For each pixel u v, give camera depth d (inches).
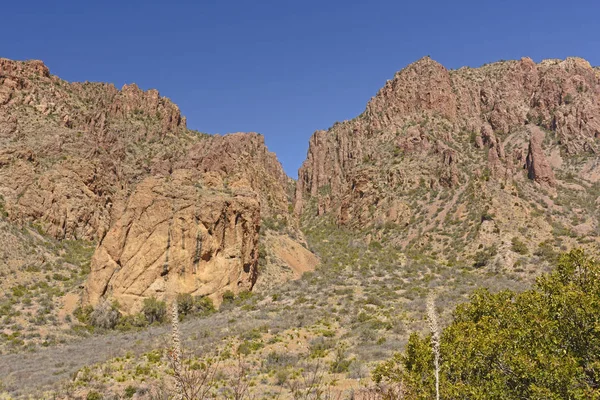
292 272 2775.6
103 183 3811.5
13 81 4259.4
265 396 838.5
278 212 3718.0
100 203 3651.6
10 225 2878.9
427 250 3314.5
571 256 617.3
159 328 1903.3
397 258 3223.4
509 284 2293.3
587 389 458.0
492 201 3420.3
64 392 966.4
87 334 1897.1
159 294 2124.8
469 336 579.8
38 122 3966.5
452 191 3954.2
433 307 217.9
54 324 1974.7
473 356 551.5
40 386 1040.2
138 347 1454.2
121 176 4173.2
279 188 4200.3
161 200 2261.3
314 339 1446.9
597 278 572.7
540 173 3880.4
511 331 566.9
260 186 3841.0
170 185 2346.2
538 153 3973.9
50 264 2751.0
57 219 3233.3
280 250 2989.7
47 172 3472.0
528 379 512.4
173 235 2225.6
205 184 2684.5
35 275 2561.5
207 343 1397.6
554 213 3398.1
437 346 212.5
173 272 2178.9
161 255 2182.6
